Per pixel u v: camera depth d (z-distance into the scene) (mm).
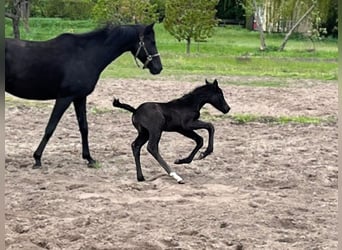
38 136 12391
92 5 44344
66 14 45844
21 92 9750
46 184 8766
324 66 28125
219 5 53281
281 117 14961
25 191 8391
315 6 39125
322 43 42594
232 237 6621
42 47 9805
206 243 6398
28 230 6742
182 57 30234
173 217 7285
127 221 7152
